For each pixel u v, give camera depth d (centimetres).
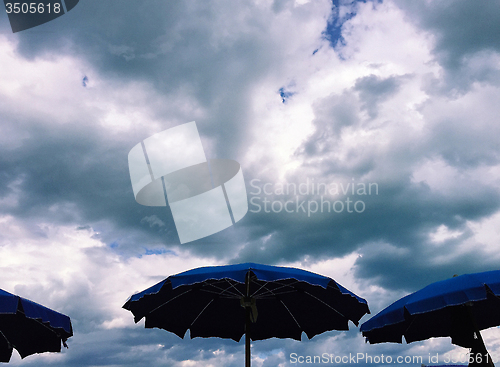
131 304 545
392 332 651
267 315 653
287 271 456
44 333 588
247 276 554
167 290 558
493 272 460
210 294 621
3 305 411
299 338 661
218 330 664
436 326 657
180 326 643
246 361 509
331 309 609
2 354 598
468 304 522
